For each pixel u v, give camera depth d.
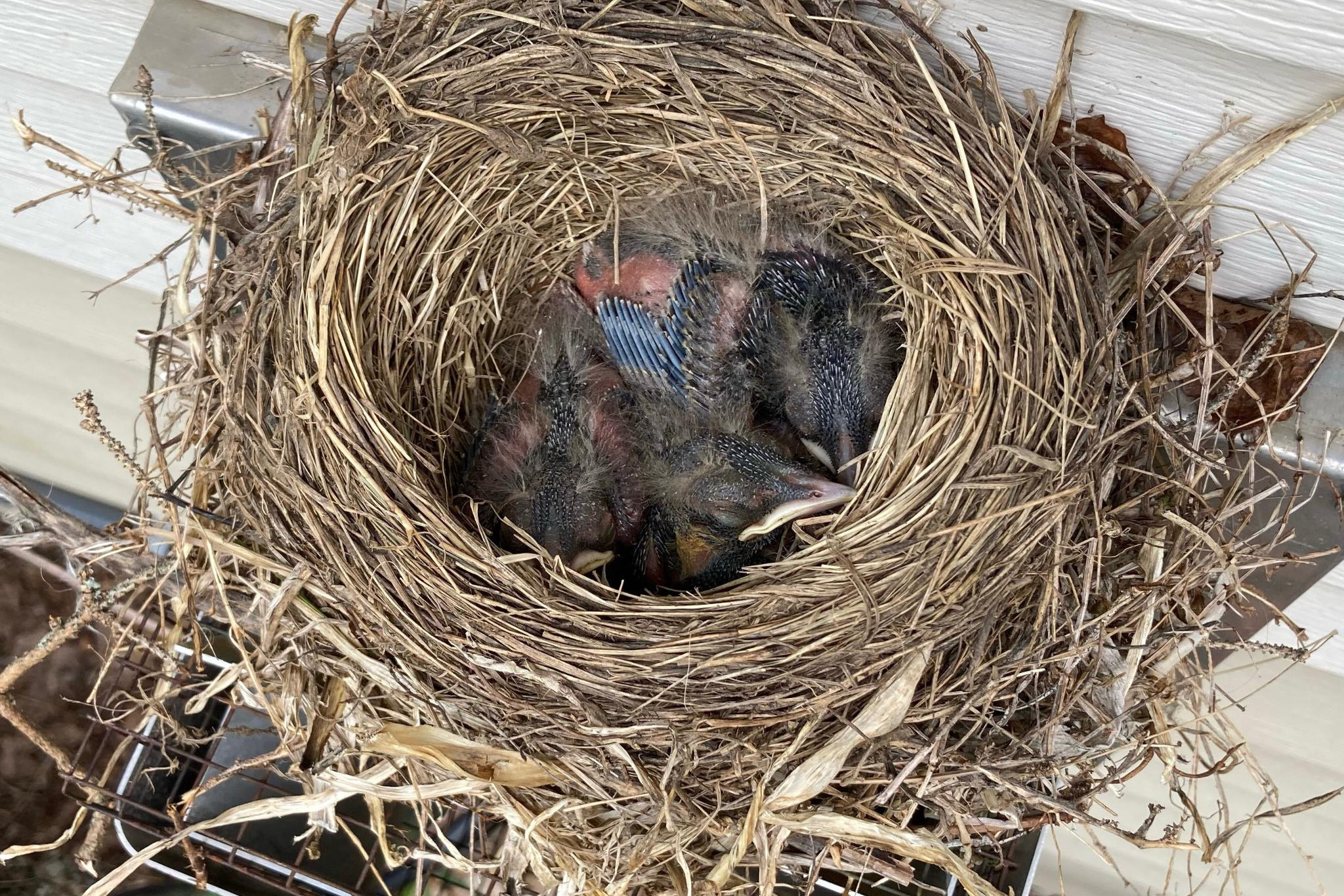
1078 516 0.19
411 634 0.19
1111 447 0.20
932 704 0.19
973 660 0.19
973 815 0.20
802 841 0.21
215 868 0.23
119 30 0.23
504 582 0.20
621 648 0.19
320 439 0.20
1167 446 0.20
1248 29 0.17
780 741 0.19
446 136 0.21
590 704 0.19
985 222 0.20
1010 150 0.20
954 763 0.19
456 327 0.23
